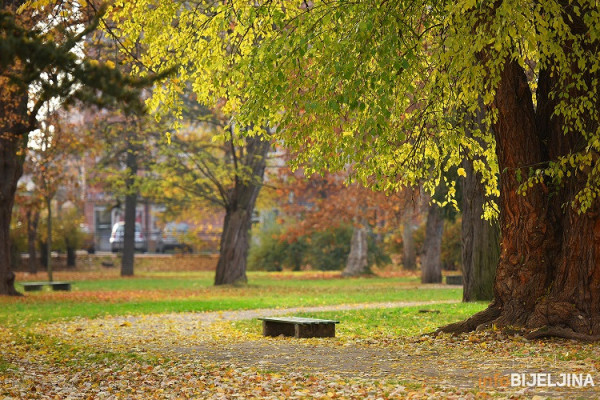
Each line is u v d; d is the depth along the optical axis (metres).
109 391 11.02
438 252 44.31
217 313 25.05
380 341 15.83
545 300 15.04
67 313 24.84
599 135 12.93
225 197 44.25
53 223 61.06
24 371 13.03
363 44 12.80
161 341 17.08
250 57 13.83
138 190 51.22
